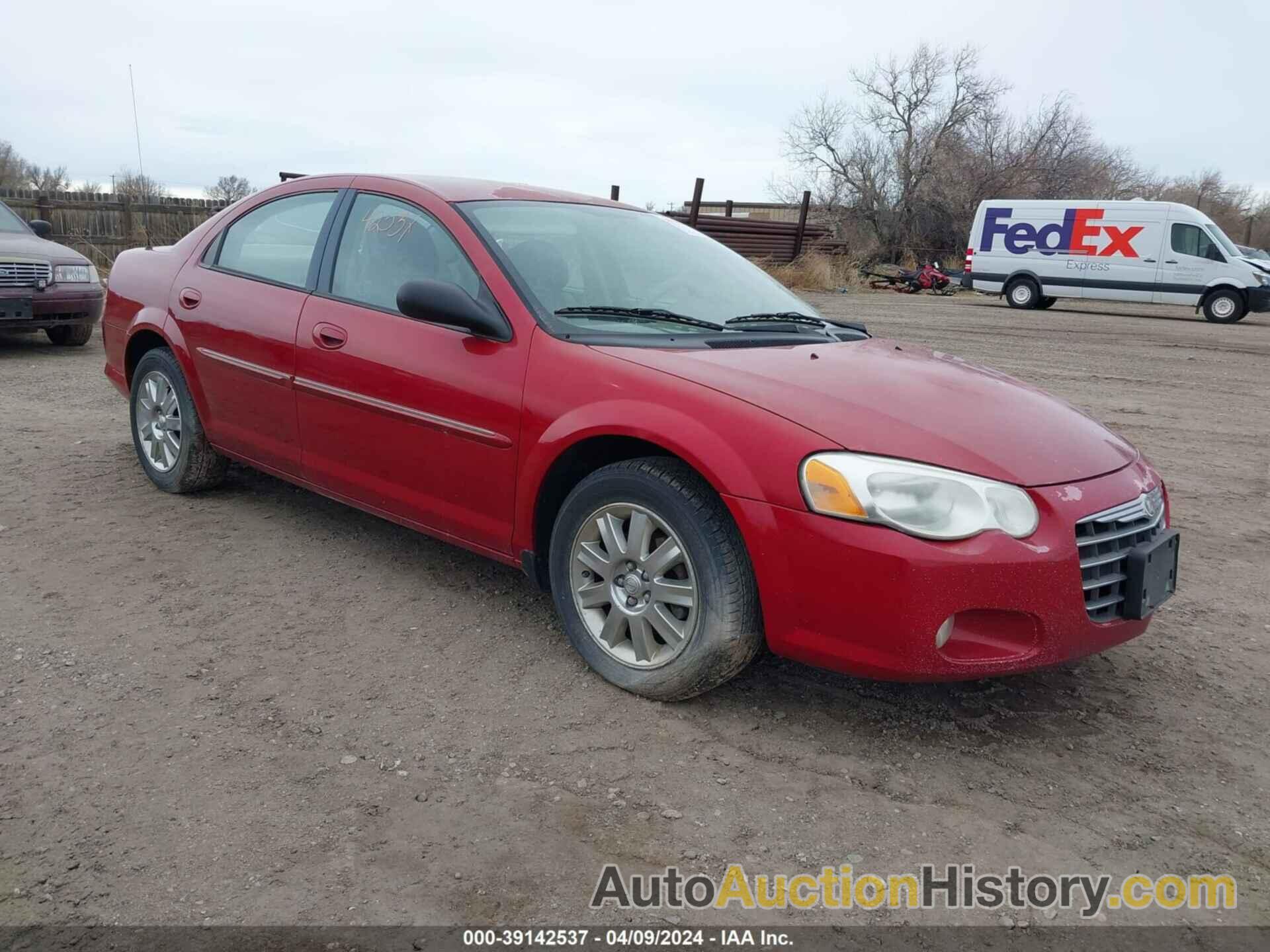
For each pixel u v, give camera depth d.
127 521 4.47
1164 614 4.04
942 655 2.64
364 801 2.49
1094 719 3.12
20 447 5.66
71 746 2.67
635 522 3.02
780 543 2.71
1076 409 3.50
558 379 3.15
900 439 2.74
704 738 2.88
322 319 3.88
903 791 2.67
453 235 3.60
